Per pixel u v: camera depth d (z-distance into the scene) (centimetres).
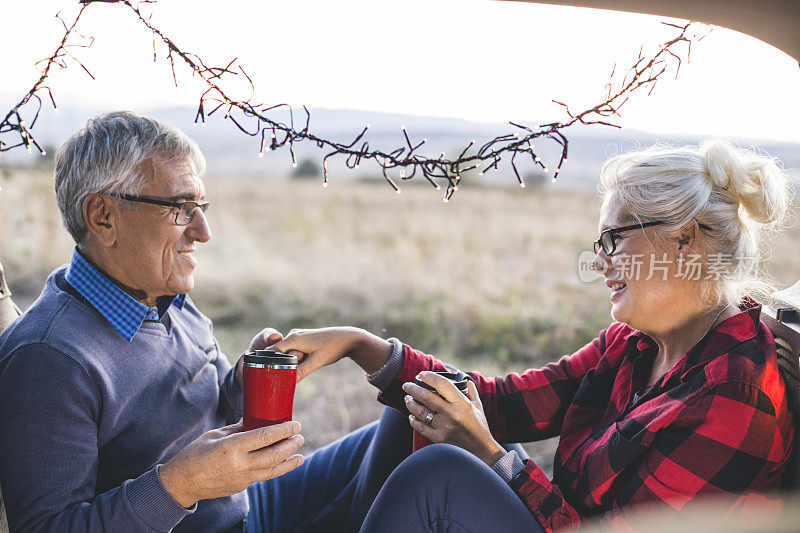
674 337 164
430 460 143
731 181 155
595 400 181
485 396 193
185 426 168
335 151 134
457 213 1341
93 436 145
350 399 431
